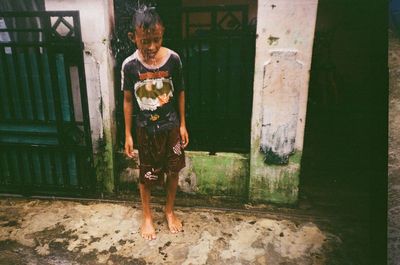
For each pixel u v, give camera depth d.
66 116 3.51
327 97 6.80
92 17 3.15
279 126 3.23
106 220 3.28
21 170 3.73
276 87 3.12
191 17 6.15
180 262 2.72
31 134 3.59
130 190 3.74
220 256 2.79
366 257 2.76
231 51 3.26
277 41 2.99
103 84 3.33
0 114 3.58
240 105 3.41
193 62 3.35
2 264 2.72
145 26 2.40
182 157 2.96
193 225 3.18
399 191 1.95
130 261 2.75
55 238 3.03
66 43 3.23
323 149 5.20
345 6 6.76
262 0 2.90
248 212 3.38
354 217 3.32
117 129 3.62
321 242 2.96
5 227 3.17
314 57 6.87
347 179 4.20
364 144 5.34
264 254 2.81
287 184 3.41
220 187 3.59
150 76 2.63
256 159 3.38
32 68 3.37
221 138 3.54
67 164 3.65
